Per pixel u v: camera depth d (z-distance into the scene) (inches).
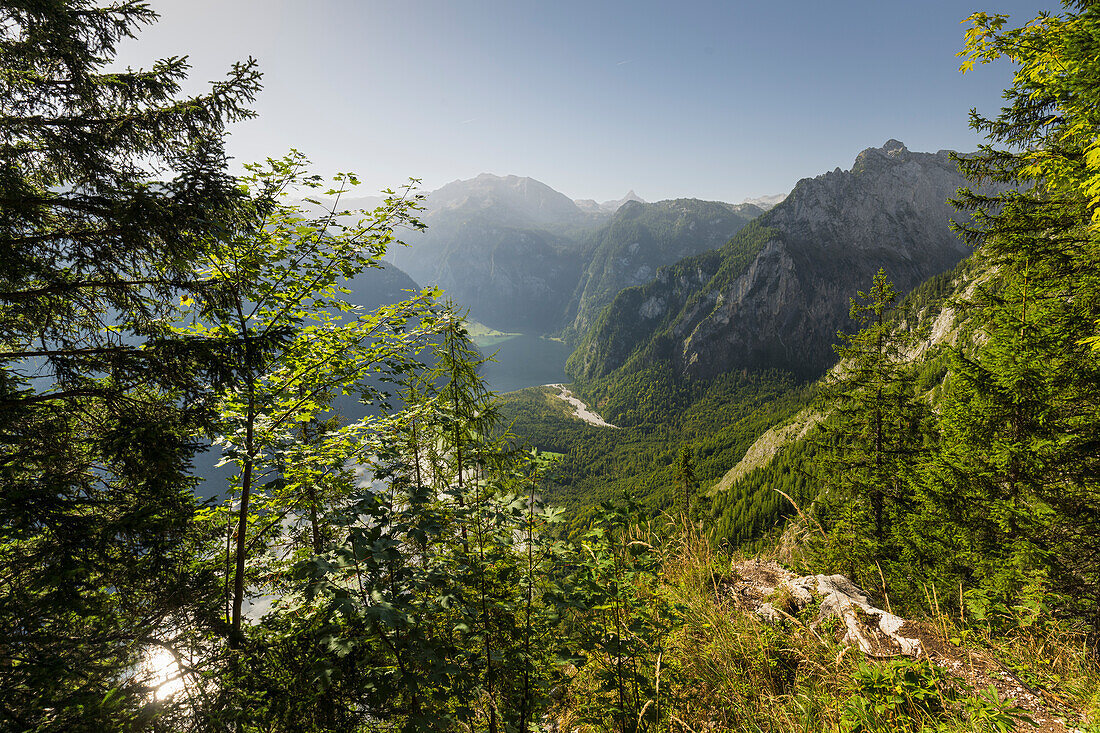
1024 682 132.5
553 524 142.7
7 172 154.9
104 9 179.5
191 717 123.1
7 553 141.6
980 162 365.4
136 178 180.9
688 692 147.1
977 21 271.9
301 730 131.0
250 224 197.0
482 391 187.2
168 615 149.9
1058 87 260.7
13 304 174.6
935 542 420.2
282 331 176.7
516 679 137.3
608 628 142.6
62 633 138.9
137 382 166.7
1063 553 330.0
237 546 183.3
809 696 128.5
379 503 116.6
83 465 167.5
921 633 167.6
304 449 178.9
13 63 168.6
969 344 424.8
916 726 107.7
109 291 175.2
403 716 123.3
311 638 147.5
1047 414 356.5
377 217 226.5
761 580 240.8
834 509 640.4
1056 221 337.7
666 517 246.4
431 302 237.6
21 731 109.7
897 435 607.5
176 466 159.6
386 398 239.1
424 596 120.3
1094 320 329.1
